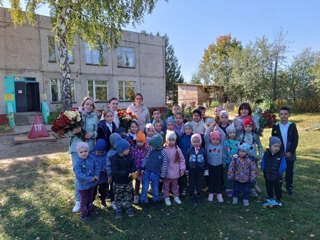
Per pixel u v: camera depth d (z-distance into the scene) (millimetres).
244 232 3527
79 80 19703
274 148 4168
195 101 31656
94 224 3783
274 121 5711
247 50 26359
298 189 5047
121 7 11203
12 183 5434
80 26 11047
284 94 24859
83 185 3871
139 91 23188
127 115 5043
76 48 19391
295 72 24375
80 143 3908
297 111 23500
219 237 3412
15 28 16547
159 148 4355
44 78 17922
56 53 18375
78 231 3600
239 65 26641
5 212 4141
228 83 28703
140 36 22859
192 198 4633
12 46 16547
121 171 3924
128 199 4020
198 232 3535
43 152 8516
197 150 4500
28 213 4105
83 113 4367
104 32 11773
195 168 4492
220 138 4523
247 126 4527
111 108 5020
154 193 4383
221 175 4676
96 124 4395
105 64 20984
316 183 5375
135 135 4871
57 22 10797
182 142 4895
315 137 11375
